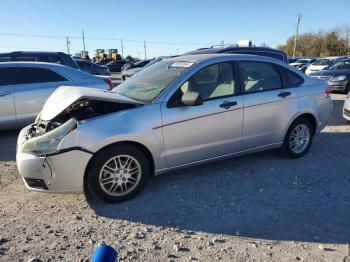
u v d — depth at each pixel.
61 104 4.48
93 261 1.40
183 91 4.69
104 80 8.62
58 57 11.59
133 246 3.50
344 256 3.33
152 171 4.62
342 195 4.61
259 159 5.88
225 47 9.53
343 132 7.96
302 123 5.87
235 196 4.57
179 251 3.41
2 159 6.30
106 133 4.16
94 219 4.03
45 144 4.11
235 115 5.03
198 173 5.29
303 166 5.61
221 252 3.39
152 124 4.42
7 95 7.69
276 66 5.66
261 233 3.73
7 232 3.76
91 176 4.20
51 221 3.99
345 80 15.39
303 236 3.67
